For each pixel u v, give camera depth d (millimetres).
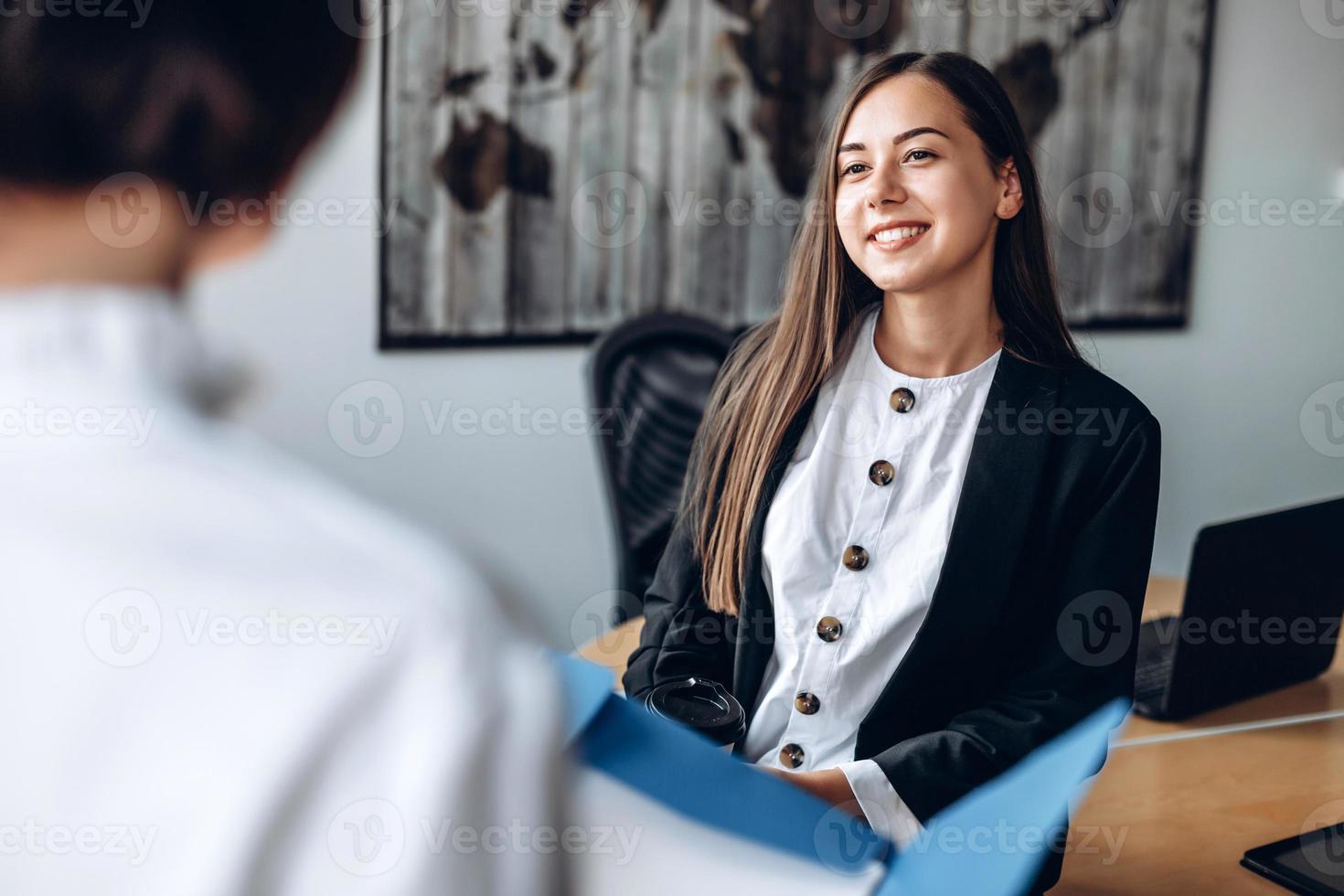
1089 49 3158
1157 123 3264
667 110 2791
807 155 2912
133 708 310
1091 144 3211
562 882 369
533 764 330
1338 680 1679
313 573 323
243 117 310
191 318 339
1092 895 1109
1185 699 1517
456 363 2732
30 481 316
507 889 323
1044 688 1163
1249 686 1587
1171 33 3232
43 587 311
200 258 332
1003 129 1157
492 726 322
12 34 293
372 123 2574
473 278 2705
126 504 317
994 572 1158
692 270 2871
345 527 339
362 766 310
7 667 311
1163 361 3436
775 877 411
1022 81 3109
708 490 1340
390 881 305
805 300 1259
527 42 2658
